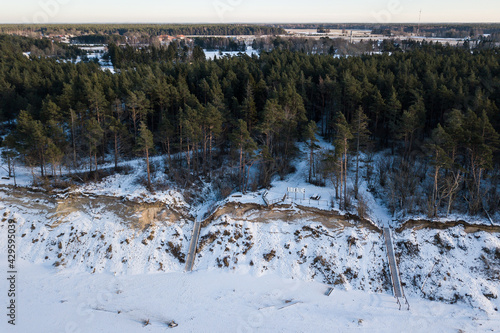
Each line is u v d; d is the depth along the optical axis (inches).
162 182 2194.9
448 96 2386.8
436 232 1728.6
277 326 1368.1
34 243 1758.1
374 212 1911.9
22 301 1456.7
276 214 1840.6
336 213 1809.8
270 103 2111.2
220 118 2252.7
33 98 2898.6
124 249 1727.4
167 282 1590.8
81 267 1664.6
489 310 1432.1
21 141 2177.7
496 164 2107.5
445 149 1929.1
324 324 1378.0
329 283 1594.5
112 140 2618.1
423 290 1539.1
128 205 1857.8
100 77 3132.4
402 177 2018.9
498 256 1614.2
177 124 2532.0
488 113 2105.1
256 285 1579.7
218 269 1662.2
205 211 1983.3
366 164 2288.4
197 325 1371.8
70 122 2475.4
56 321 1369.3
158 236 1795.0
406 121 2143.2
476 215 1804.9
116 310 1430.9
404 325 1375.5
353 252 1694.1
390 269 1622.8
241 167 2222.0
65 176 2234.3
